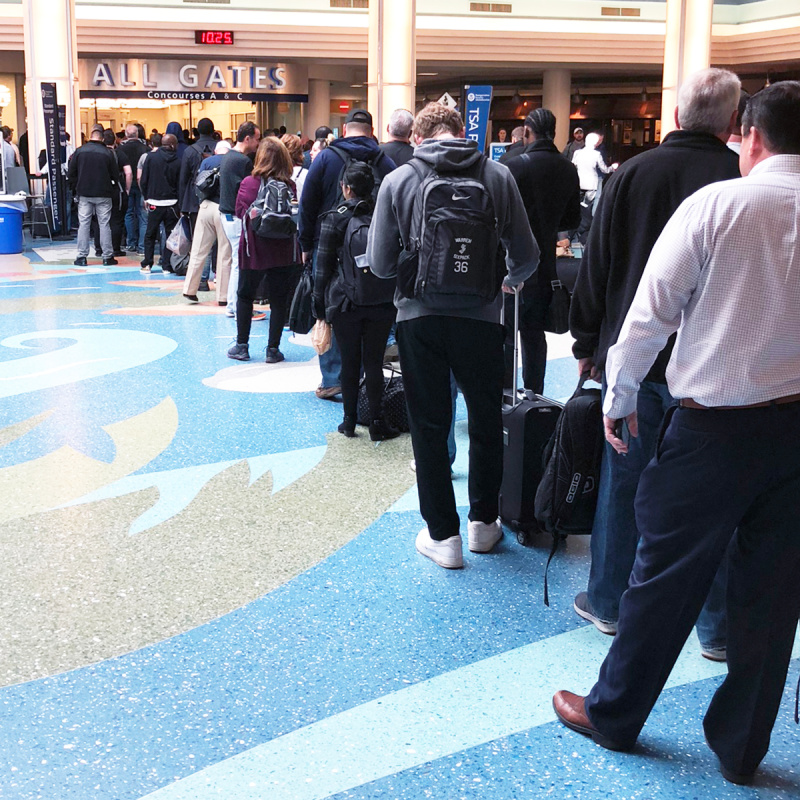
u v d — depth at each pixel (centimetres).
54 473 454
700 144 268
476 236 317
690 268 207
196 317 857
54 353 705
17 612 321
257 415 553
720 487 212
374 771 241
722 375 207
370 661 293
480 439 358
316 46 2234
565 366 688
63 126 1695
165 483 443
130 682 280
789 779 241
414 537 387
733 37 2352
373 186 477
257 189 658
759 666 227
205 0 2172
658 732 260
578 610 323
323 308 504
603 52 2338
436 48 2270
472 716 265
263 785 235
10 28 2030
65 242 1517
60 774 238
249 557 366
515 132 652
